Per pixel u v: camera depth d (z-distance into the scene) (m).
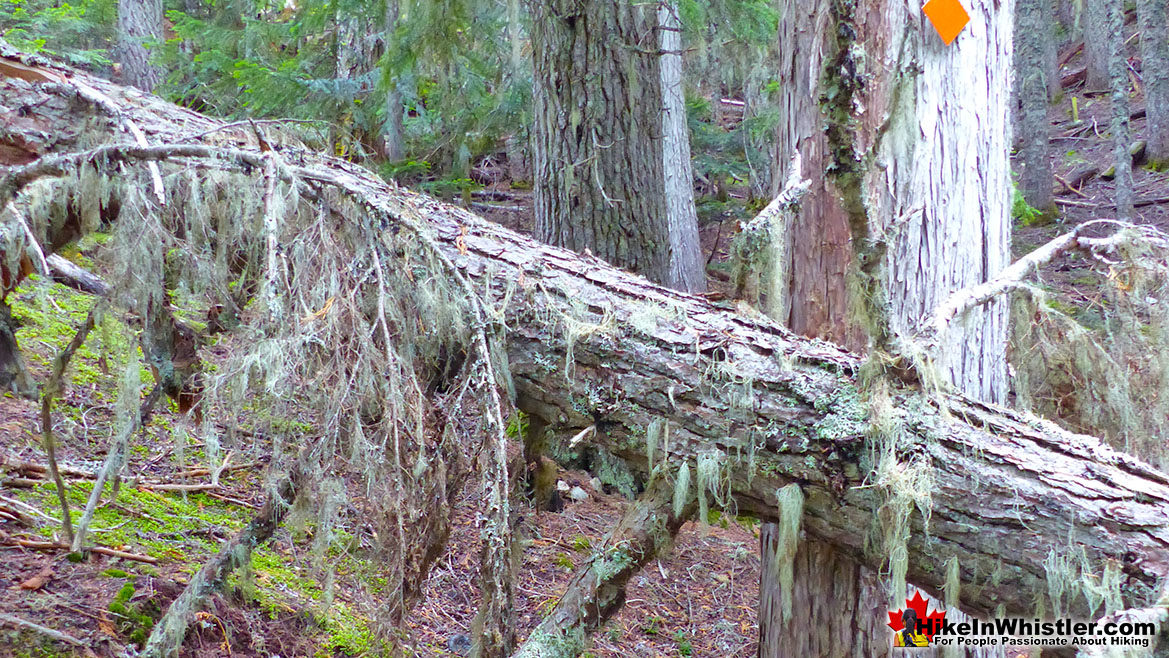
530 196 10.00
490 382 1.75
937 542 1.67
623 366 1.88
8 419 2.86
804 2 2.39
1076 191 11.18
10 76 2.06
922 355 1.69
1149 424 2.16
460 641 2.91
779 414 1.76
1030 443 1.68
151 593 2.29
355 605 2.62
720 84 9.86
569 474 4.64
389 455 1.82
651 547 1.88
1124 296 2.17
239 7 8.21
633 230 4.35
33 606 2.08
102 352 1.82
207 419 1.77
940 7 2.11
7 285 2.01
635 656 3.42
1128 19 16.23
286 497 2.12
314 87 6.03
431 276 1.86
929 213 2.23
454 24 4.52
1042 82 10.22
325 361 1.79
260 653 2.32
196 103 6.83
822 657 2.45
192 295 1.92
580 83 4.24
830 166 1.47
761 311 2.31
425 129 7.09
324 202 1.84
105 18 8.02
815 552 2.45
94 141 2.04
